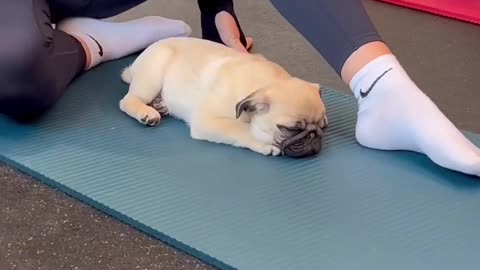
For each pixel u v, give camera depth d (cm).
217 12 189
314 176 140
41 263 121
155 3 230
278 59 195
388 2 237
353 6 146
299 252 120
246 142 147
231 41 186
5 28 143
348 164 144
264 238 123
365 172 142
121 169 141
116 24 187
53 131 153
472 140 153
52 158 144
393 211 130
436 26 222
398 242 122
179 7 227
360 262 118
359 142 151
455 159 137
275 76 149
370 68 144
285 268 116
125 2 186
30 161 143
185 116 157
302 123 141
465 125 167
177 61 158
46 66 147
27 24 145
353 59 145
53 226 129
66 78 162
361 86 146
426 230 126
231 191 135
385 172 142
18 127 155
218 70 152
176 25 190
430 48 207
